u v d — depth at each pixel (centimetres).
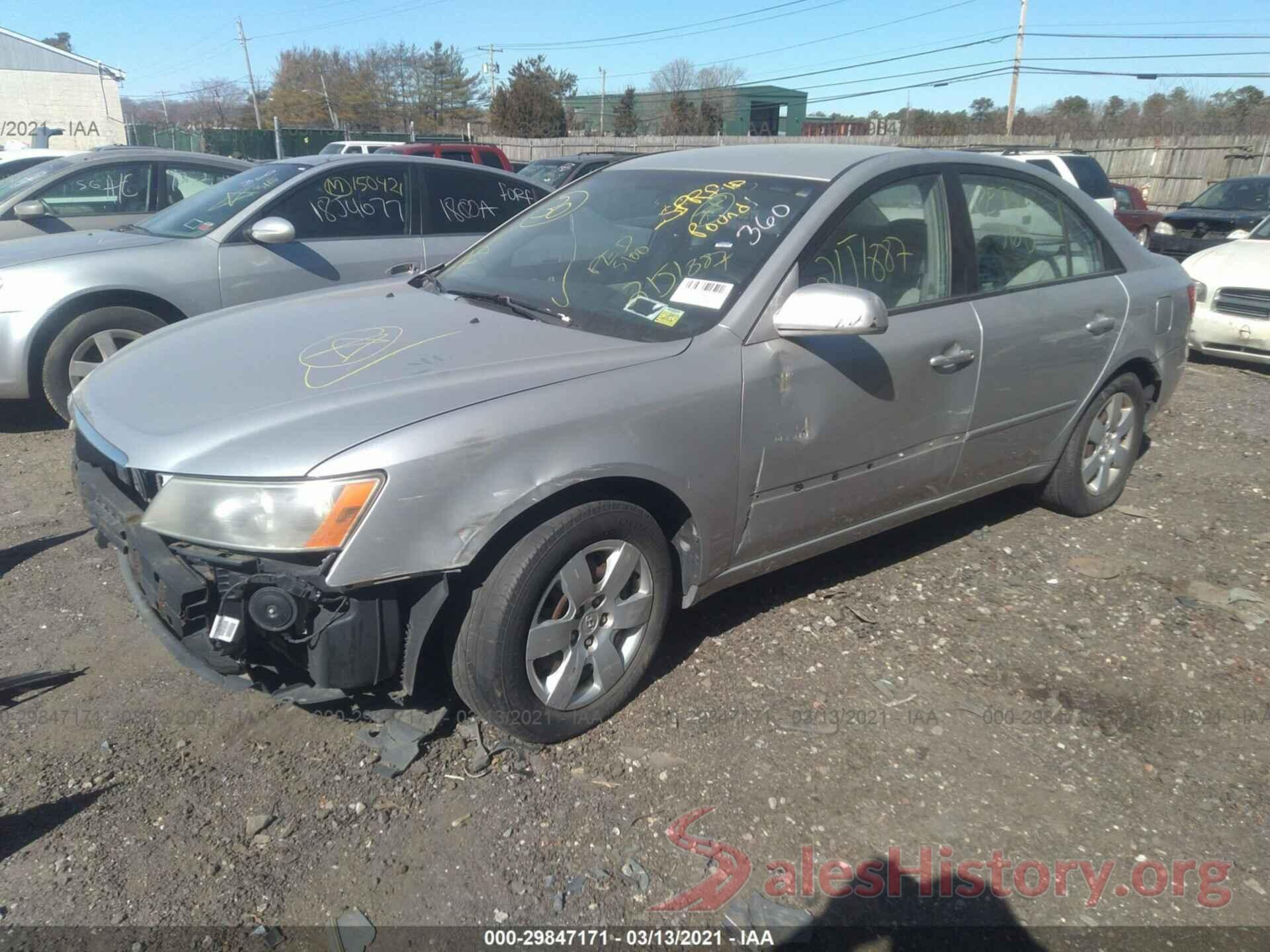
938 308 371
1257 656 364
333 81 6394
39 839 255
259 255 609
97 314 566
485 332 319
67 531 443
